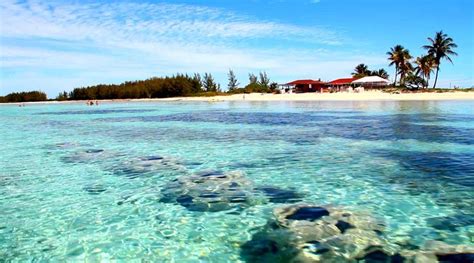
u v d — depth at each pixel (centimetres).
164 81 8419
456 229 572
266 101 5259
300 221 616
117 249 541
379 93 5366
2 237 590
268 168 1016
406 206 681
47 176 972
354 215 639
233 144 1438
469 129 1708
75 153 1310
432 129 1730
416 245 517
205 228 606
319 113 2877
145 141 1571
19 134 1906
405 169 963
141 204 731
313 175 927
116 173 989
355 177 897
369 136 1559
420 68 6444
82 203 747
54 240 576
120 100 7931
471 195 735
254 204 715
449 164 1007
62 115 3500
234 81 9825
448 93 4909
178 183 874
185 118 2767
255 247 530
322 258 484
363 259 479
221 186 843
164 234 589
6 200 775
